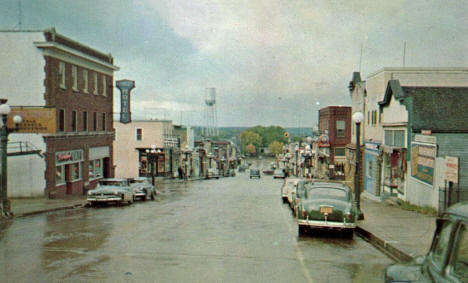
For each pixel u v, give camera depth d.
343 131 57.84
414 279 4.37
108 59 41.97
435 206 19.14
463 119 21.77
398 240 12.84
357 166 18.19
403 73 27.89
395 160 25.33
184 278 8.52
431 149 19.61
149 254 10.65
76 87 35.28
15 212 20.64
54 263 9.56
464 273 3.52
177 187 49.06
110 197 25.55
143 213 21.12
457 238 3.73
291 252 11.53
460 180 20.02
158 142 62.94
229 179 76.62
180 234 13.91
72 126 34.84
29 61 30.78
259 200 30.69
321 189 15.30
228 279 8.55
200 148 94.88
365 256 11.36
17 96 30.81
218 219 18.38
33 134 30.55
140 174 63.25
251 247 11.97
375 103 30.03
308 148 63.78
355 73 37.81
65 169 34.34
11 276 8.45
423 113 22.45
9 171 30.66
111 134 43.03
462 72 27.91
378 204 25.05
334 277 8.98
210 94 117.19
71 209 24.05
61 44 31.98
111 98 43.25
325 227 14.20
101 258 10.12
